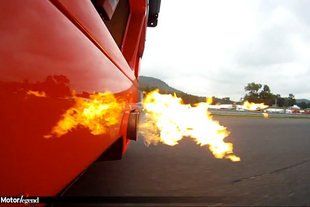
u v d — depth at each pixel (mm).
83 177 5102
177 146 9773
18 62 1059
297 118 50469
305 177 5898
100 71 2369
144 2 6176
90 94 2068
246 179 5531
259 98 138500
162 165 6465
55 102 1412
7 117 1004
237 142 11875
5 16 981
